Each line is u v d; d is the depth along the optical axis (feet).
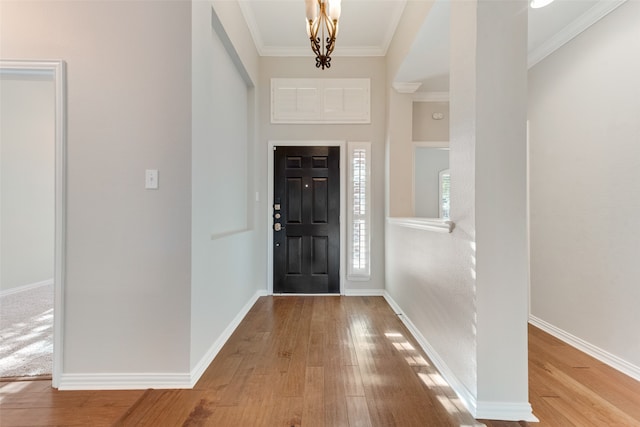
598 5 7.54
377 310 11.48
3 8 6.28
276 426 5.16
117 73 6.39
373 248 13.71
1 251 13.16
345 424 5.21
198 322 6.82
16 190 13.79
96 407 5.67
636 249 6.84
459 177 6.13
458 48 6.20
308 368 7.09
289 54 13.51
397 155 12.79
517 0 5.52
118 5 6.41
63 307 6.31
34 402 5.82
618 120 7.26
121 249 6.38
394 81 12.25
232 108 10.66
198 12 6.81
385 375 6.78
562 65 8.89
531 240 10.18
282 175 13.62
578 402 5.82
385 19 11.43
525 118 5.53
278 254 13.66
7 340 8.33
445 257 6.79
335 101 13.62
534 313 10.02
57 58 6.32
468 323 5.73
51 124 15.33
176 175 6.44
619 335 7.16
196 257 6.69
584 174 8.15
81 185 6.35
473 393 5.53
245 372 6.92
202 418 5.36
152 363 6.37
